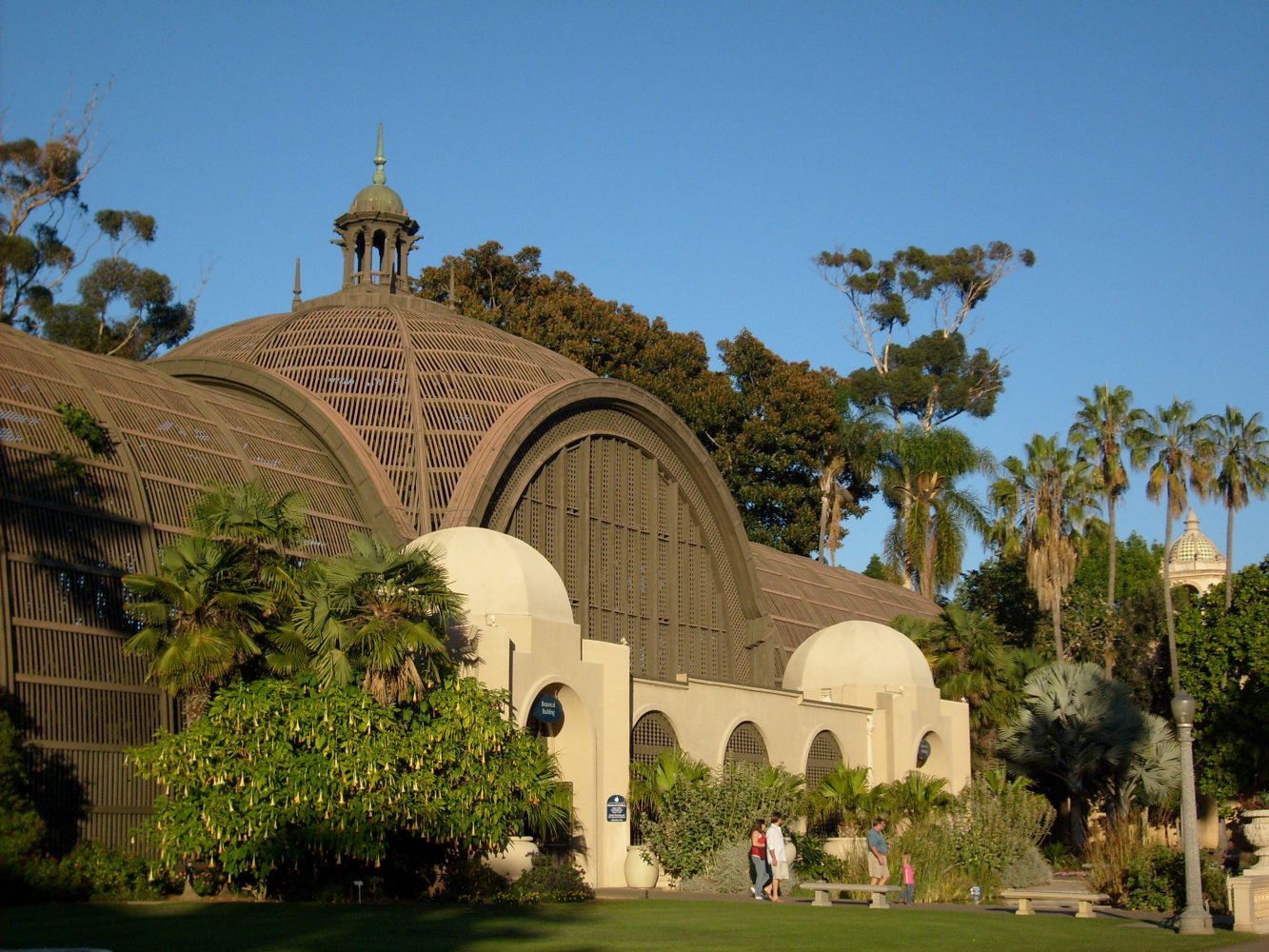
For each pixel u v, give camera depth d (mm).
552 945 18938
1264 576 52219
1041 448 68938
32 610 27734
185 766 25891
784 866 32031
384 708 27141
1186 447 69500
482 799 28172
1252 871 27734
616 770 34969
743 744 41312
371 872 27469
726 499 48062
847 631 47938
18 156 68250
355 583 27359
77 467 30031
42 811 26656
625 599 43969
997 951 20281
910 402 99000
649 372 80500
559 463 42188
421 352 43844
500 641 31156
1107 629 70250
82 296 70438
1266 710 49812
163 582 26125
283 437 38500
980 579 83250
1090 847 44344
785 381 82688
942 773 47688
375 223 49938
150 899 26531
